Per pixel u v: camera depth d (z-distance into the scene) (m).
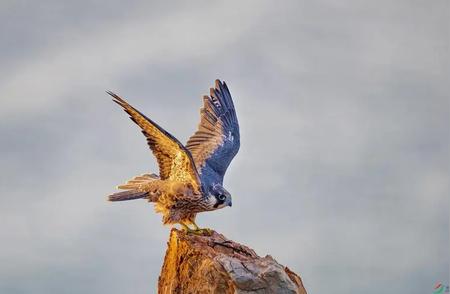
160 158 16.62
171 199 16.62
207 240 14.77
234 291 13.36
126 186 17.14
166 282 14.92
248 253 14.54
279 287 13.41
